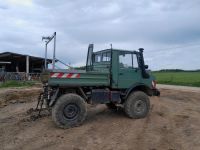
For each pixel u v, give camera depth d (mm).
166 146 6379
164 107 12172
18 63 34344
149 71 9992
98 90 8977
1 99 14625
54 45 12039
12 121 9297
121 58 9305
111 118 9500
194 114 10305
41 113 10133
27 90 17906
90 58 10523
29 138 7152
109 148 6301
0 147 6430
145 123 8695
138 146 6410
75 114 8281
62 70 8250
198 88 24938
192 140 6793
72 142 6773
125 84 9328
